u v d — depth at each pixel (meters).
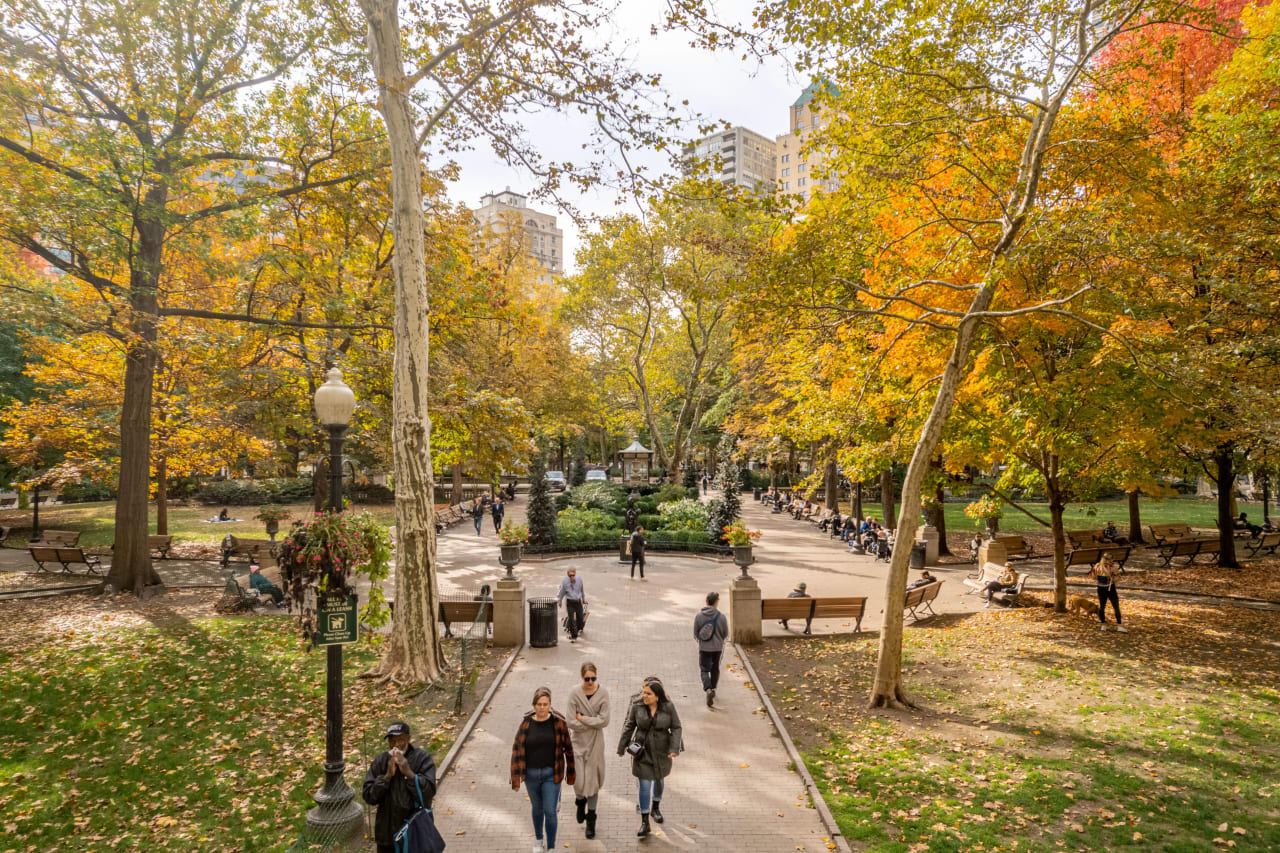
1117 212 9.73
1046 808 6.80
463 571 21.23
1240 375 10.87
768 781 7.69
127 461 17.05
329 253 20.16
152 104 15.06
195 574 19.59
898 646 9.82
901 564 9.86
